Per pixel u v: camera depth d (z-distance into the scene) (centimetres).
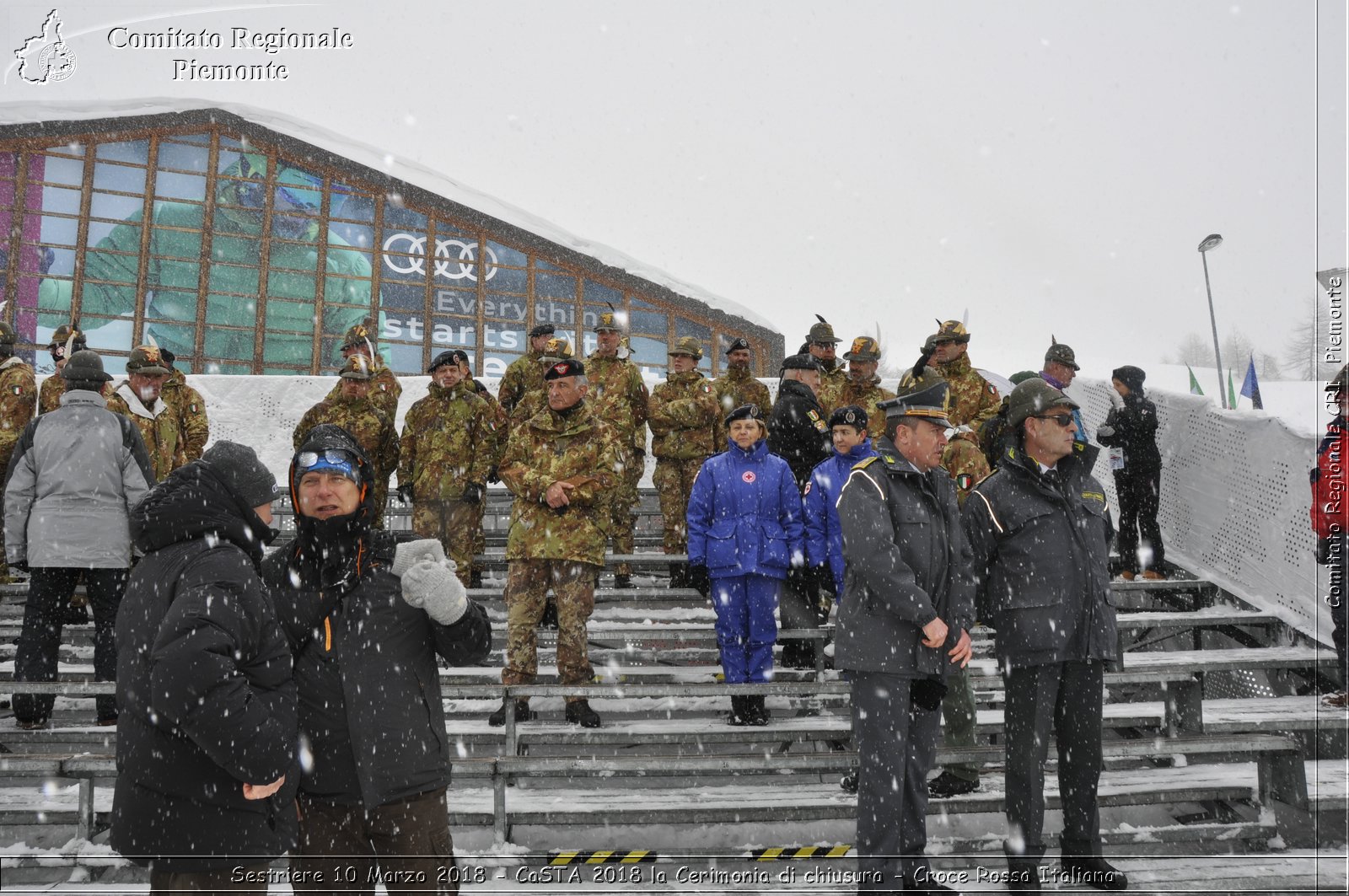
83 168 1995
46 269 1958
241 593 260
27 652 516
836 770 489
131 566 542
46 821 453
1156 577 800
